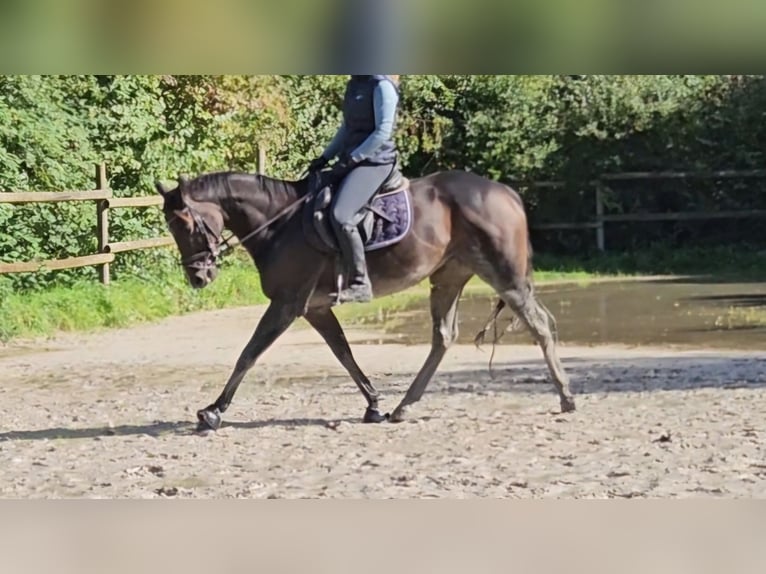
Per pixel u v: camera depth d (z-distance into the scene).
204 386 10.94
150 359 12.86
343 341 8.80
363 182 8.27
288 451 7.86
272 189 8.49
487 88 23.73
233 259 19.95
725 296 18.23
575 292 19.30
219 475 7.20
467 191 8.65
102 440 8.39
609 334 14.24
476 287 20.52
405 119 23.78
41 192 16.00
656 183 24.14
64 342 14.27
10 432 8.77
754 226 24.16
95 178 17.56
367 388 8.84
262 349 8.52
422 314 16.92
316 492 6.71
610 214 24.09
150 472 7.35
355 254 8.21
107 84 18.62
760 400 9.35
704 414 8.81
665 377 10.70
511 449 7.76
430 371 8.92
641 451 7.62
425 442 8.06
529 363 11.94
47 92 17.81
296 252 8.35
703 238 24.27
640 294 18.83
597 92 23.55
